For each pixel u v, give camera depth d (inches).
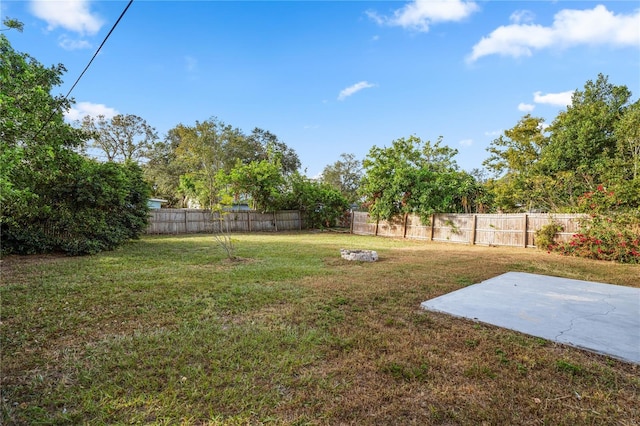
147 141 1086.4
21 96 240.8
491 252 367.9
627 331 117.0
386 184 595.2
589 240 318.7
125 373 86.2
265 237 553.9
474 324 126.1
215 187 520.7
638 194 307.0
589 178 498.6
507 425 66.7
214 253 321.1
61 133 288.5
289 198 764.6
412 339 111.2
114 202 354.3
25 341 106.1
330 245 421.7
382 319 132.3
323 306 148.6
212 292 170.4
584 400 75.9
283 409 72.0
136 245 385.1
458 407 72.7
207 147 982.4
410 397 76.8
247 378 84.7
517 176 657.6
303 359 95.6
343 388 80.3
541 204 544.7
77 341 107.1
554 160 613.3
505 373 88.4
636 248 288.0
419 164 669.3
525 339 110.8
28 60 275.0
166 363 92.4
